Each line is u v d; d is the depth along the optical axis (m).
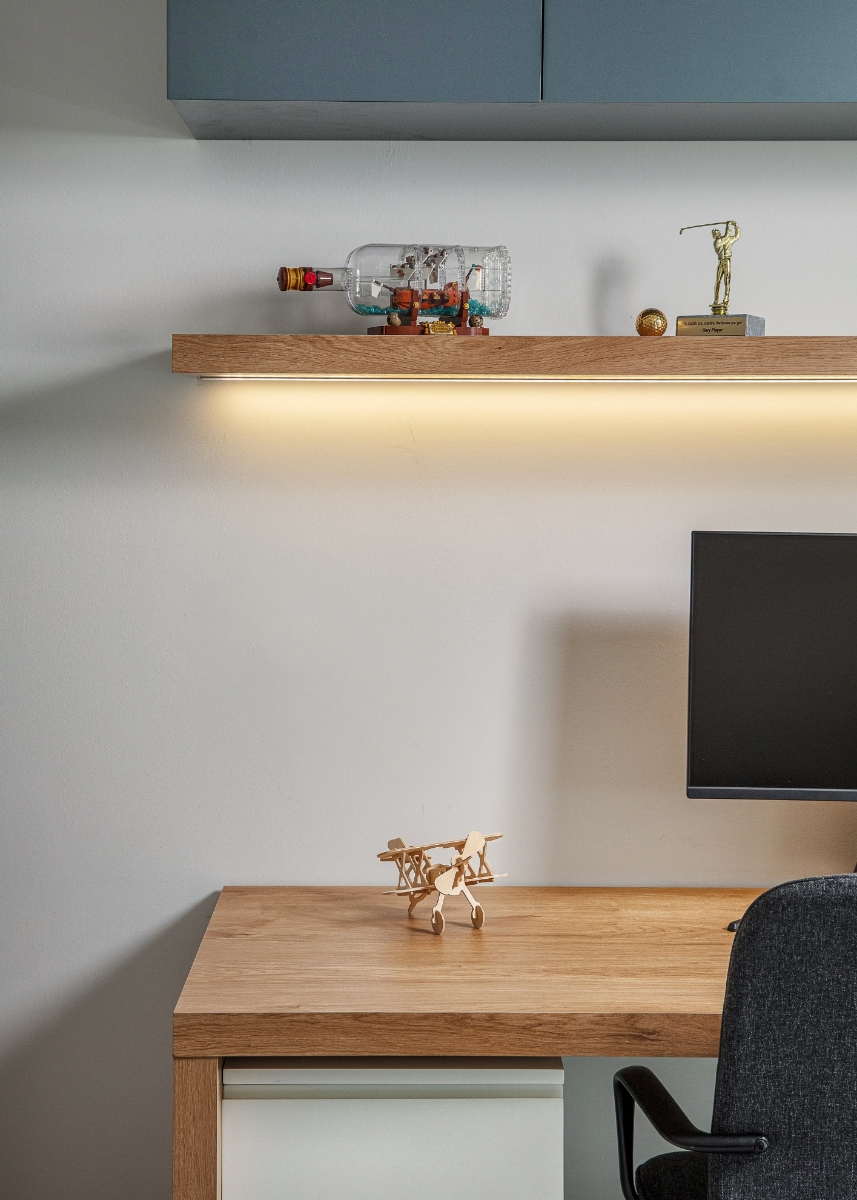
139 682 1.93
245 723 1.94
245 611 1.93
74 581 1.92
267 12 1.69
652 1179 1.46
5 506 1.91
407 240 1.91
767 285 1.94
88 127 1.89
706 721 1.76
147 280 1.90
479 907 1.71
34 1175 1.94
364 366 1.69
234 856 1.95
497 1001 1.42
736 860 1.97
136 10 1.88
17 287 1.90
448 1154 1.42
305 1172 1.41
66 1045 1.94
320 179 1.91
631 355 1.70
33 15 1.88
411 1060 1.45
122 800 1.93
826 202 1.93
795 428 1.94
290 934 1.68
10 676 1.92
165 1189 1.95
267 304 1.91
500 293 1.81
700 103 1.71
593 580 1.95
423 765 1.96
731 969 1.21
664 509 1.95
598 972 1.53
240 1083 1.42
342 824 1.95
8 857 1.93
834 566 1.77
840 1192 1.25
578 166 1.92
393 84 1.70
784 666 1.77
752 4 1.70
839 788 1.76
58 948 1.94
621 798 1.97
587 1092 1.99
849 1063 1.21
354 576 1.94
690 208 1.92
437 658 1.95
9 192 1.89
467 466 1.94
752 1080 1.22
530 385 1.93
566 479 1.94
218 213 1.90
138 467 1.92
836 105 1.72
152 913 1.94
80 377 1.91
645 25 1.70
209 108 1.73
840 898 1.17
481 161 1.91
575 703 1.96
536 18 1.70
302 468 1.93
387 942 1.65
